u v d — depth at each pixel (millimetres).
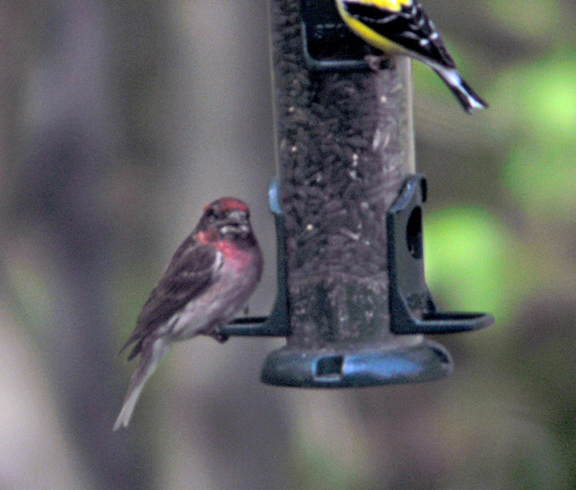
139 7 14047
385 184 9797
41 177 13797
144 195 14117
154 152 14242
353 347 9570
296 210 9828
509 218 15188
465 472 15562
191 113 13633
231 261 10211
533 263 15086
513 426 15492
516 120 14055
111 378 13828
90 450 13648
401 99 9969
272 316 9797
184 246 10391
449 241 13156
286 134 9992
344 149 9828
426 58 9453
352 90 9875
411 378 9203
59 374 13727
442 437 16094
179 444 13352
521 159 13898
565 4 14984
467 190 15141
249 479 13305
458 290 13078
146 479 13648
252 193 13508
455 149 15133
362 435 16016
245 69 13578
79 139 13805
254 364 13383
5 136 13844
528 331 15773
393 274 9562
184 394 13383
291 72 10000
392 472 15883
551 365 15656
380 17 9445
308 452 14180
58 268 13820
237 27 13578
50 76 13805
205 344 13375
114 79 14016
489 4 15070
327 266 9664
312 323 9656
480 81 14672
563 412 15461
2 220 13844
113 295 13930
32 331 13750
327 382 9180
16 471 13273
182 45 13695
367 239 9664
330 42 9844
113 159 13992
